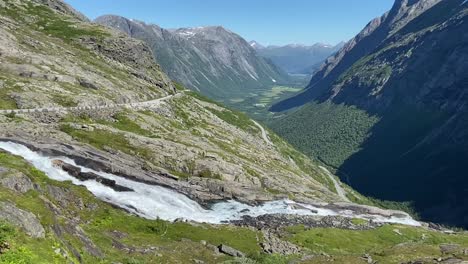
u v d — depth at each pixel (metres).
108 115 138.00
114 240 53.88
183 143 139.50
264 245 75.12
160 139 129.25
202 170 121.56
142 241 60.06
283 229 97.31
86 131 113.56
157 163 113.75
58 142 95.44
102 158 97.56
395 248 70.69
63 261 32.38
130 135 122.12
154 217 83.44
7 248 29.41
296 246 81.00
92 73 177.38
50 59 164.88
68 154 89.56
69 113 122.25
